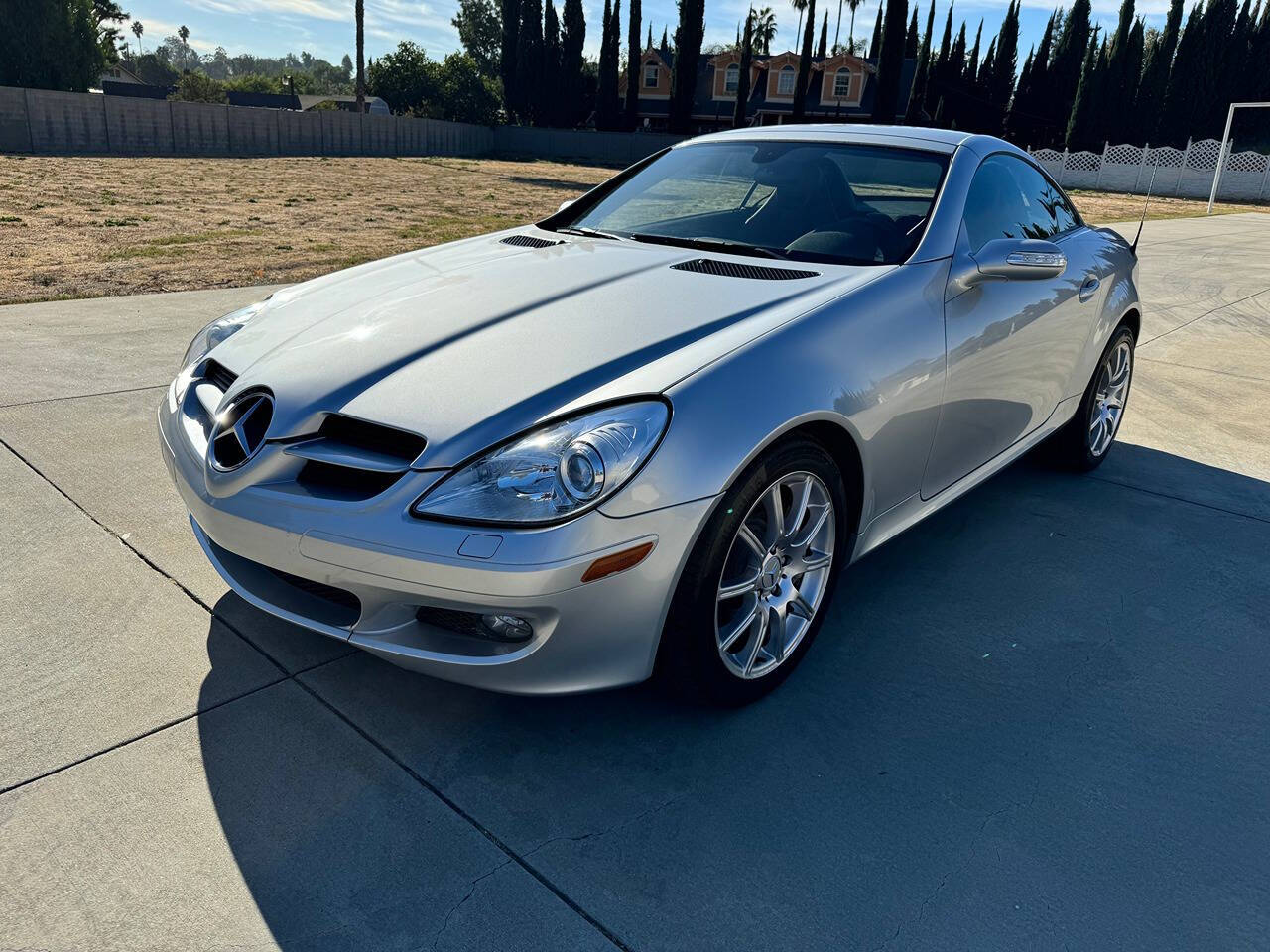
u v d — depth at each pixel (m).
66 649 2.40
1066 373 3.47
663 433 1.88
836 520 2.35
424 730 2.16
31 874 1.71
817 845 1.85
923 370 2.48
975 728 2.24
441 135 41.62
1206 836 1.91
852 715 2.28
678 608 2.00
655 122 59.28
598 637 1.90
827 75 56.50
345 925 1.63
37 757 2.01
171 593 2.69
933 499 2.81
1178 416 4.92
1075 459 3.92
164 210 14.05
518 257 2.82
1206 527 3.47
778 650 2.30
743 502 1.99
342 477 1.98
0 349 5.20
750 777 2.04
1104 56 43.00
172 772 1.99
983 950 1.62
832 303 2.33
